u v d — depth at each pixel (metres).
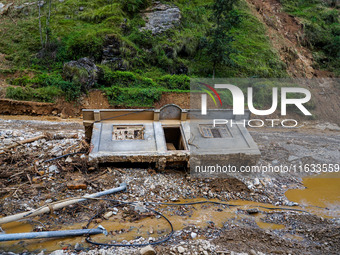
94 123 10.93
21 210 7.84
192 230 7.46
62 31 21.80
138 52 22.22
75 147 11.06
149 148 10.05
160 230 7.41
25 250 6.39
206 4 27.78
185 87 20.94
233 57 24.59
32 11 23.55
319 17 32.59
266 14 31.47
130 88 19.33
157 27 24.14
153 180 9.79
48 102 17.42
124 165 10.40
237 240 7.15
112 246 6.60
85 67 18.44
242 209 8.89
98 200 8.48
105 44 20.80
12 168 9.62
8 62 19.61
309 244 7.26
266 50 26.41
